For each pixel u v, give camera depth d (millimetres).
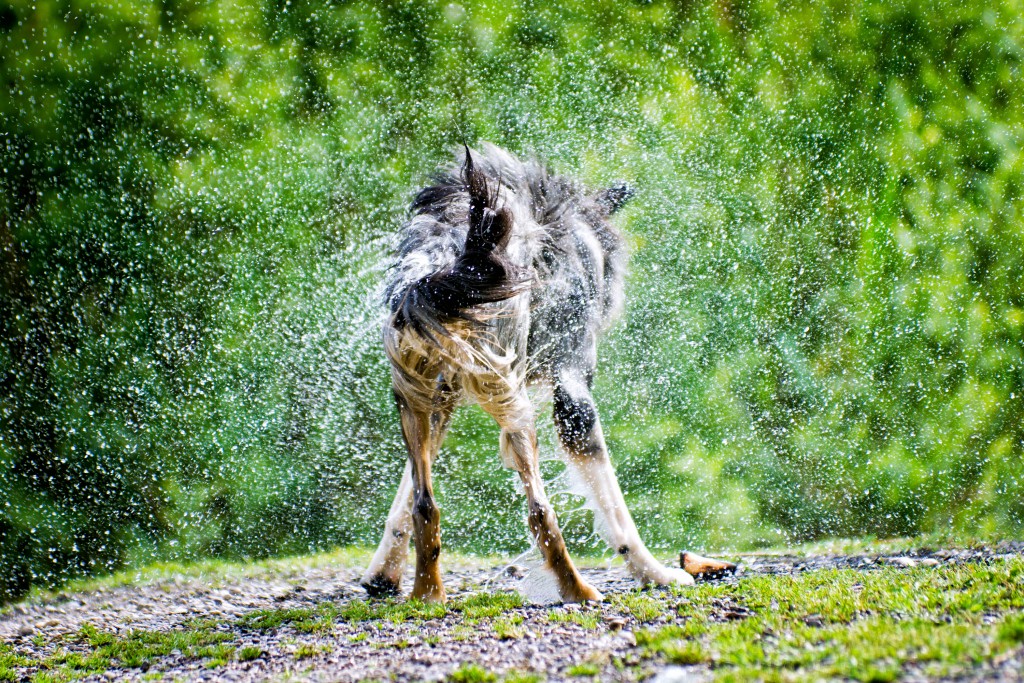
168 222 14383
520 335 8438
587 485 9117
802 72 16641
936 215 15203
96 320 13781
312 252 14539
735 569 9547
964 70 16250
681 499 13422
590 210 10695
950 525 12992
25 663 7723
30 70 14438
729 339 14664
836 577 8133
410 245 9266
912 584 7363
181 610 9898
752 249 15328
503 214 7801
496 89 16188
